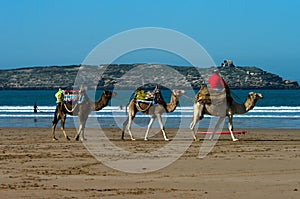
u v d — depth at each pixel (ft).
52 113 204.44
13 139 104.27
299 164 66.80
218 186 51.60
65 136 100.73
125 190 49.73
